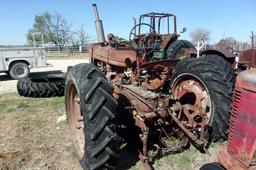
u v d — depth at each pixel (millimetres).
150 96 3496
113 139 2826
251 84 2055
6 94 7789
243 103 2105
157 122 3438
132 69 4887
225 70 3564
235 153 2197
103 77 2982
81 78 2977
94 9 6156
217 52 4461
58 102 6328
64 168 3340
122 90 3992
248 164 2074
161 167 3250
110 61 5305
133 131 3609
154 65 4863
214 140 3682
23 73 11570
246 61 5246
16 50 11375
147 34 6121
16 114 5477
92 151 2848
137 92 3812
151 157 3324
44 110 5703
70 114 3742
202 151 3539
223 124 3533
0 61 11172
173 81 4066
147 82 4652
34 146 3938
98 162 2883
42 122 4934
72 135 3691
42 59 11930
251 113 2045
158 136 3695
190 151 3572
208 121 3621
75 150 3531
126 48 5109
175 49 6145
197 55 5391
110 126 2832
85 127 2861
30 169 3334
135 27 6207
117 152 2945
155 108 3348
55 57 24734
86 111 2809
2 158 3584
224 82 3508
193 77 3777
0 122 5023
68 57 24656
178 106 3557
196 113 3625
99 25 6191
